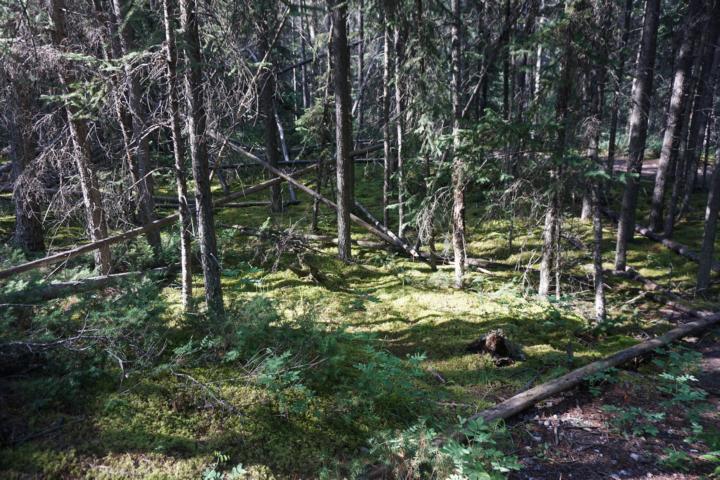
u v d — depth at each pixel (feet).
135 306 18.80
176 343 18.93
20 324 18.29
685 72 43.47
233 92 21.33
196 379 16.93
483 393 20.45
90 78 25.18
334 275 35.37
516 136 26.78
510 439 17.48
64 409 14.94
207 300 21.43
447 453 14.30
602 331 27.86
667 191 61.46
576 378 21.18
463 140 29.60
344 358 19.95
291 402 16.93
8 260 25.82
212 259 21.42
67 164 26.58
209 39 20.71
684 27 42.78
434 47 31.09
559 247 31.09
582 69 26.45
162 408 15.56
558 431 18.29
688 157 51.90
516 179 28.27
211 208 21.35
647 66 37.45
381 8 32.32
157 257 32.42
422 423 15.89
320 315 27.76
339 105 35.81
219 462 14.06
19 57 23.76
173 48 19.60
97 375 16.08
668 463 16.26
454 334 26.22
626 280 37.96
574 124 26.96
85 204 26.08
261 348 19.07
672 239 46.75
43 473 12.54
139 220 35.37
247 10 21.52
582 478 15.67
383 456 14.88
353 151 47.98
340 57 34.86
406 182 36.68
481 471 13.88
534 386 21.24
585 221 50.96
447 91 31.73
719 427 18.67
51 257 23.54
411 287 33.91
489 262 39.04
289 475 14.19
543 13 29.09
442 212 33.04
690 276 38.60
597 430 18.40
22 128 29.53
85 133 24.91
